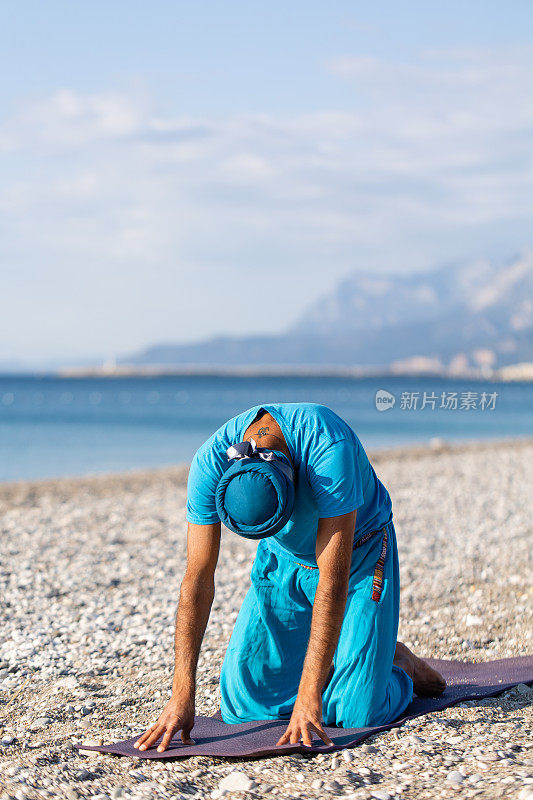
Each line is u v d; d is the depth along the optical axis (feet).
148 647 19.34
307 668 12.25
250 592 14.12
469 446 102.01
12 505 50.93
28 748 13.20
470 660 18.06
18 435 132.46
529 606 22.18
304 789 10.68
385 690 13.29
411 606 23.27
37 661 18.39
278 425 12.32
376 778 10.98
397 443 116.26
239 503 11.14
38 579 27.30
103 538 36.47
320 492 12.02
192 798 10.67
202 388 564.30
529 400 344.69
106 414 204.44
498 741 12.26
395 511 43.93
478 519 41.14
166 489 59.52
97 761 12.25
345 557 12.16
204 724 13.82
